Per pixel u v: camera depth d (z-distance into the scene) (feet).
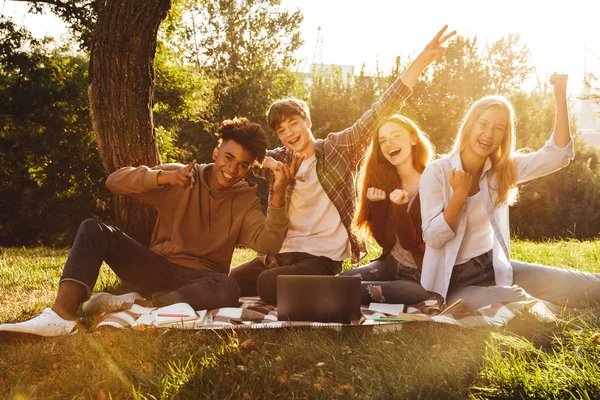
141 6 17.12
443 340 10.07
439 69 85.05
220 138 13.80
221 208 13.82
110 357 9.26
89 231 11.64
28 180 75.00
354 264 14.76
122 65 17.33
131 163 17.49
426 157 13.65
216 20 100.53
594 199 81.97
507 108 12.16
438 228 11.73
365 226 14.25
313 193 14.58
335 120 84.58
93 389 7.95
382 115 14.84
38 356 9.32
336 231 14.56
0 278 20.79
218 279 12.89
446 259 12.10
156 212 17.87
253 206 13.98
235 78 95.09
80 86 63.72
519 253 23.85
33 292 17.46
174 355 9.18
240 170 13.48
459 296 11.84
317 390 7.93
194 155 87.20
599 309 11.34
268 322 11.50
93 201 79.51
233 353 9.24
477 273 12.27
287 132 14.38
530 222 85.71
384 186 13.78
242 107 91.56
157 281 13.06
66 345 9.84
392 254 14.08
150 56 17.90
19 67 59.72
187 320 11.02
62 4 51.42
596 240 33.99
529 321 10.37
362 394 7.75
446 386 7.89
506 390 7.74
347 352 9.50
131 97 17.46
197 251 13.65
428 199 12.23
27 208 80.74
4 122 62.90
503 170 12.39
